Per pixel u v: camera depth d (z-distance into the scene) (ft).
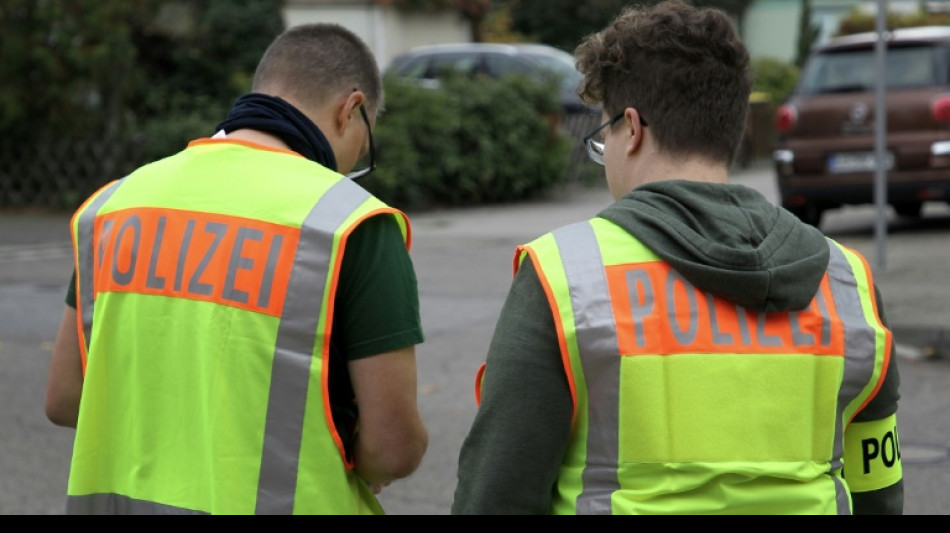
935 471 22.11
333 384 9.27
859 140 48.83
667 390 7.68
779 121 51.01
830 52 50.72
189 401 9.12
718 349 7.72
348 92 10.22
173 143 69.10
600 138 9.02
